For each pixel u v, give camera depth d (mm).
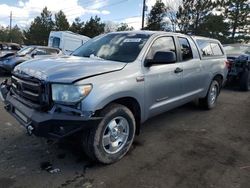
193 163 3713
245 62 9188
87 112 3109
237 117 6043
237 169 3590
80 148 3996
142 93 3900
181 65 4867
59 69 3305
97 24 54219
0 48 15789
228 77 9312
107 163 3555
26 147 3998
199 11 35719
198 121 5625
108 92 3305
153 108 4258
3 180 3141
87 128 3213
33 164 3525
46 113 3146
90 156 3439
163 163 3678
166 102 4578
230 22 38469
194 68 5320
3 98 4113
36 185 3066
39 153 3828
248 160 3871
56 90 3105
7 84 4172
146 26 39969
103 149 3447
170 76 4531
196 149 4184
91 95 3143
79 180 3195
